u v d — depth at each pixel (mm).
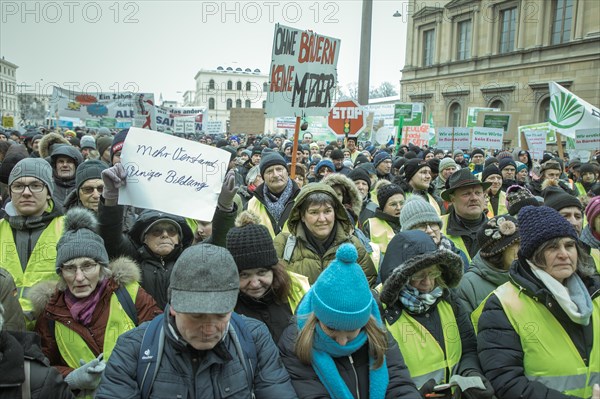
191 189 2920
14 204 3342
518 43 29516
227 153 2986
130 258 3029
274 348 2188
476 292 2977
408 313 2553
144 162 2898
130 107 12703
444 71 34531
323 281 2080
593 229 3695
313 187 3373
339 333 2094
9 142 7191
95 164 3930
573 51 27312
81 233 2660
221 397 1931
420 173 6234
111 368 1943
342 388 2082
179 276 1867
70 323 2578
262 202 5004
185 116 23938
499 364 2363
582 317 2291
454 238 4363
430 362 2471
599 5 26359
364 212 5832
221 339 1974
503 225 2912
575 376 2311
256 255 2582
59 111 12477
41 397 1873
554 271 2369
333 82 5688
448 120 34406
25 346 1933
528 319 2402
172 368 1928
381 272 2666
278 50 5219
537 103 28984
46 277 3238
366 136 24031
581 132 11906
